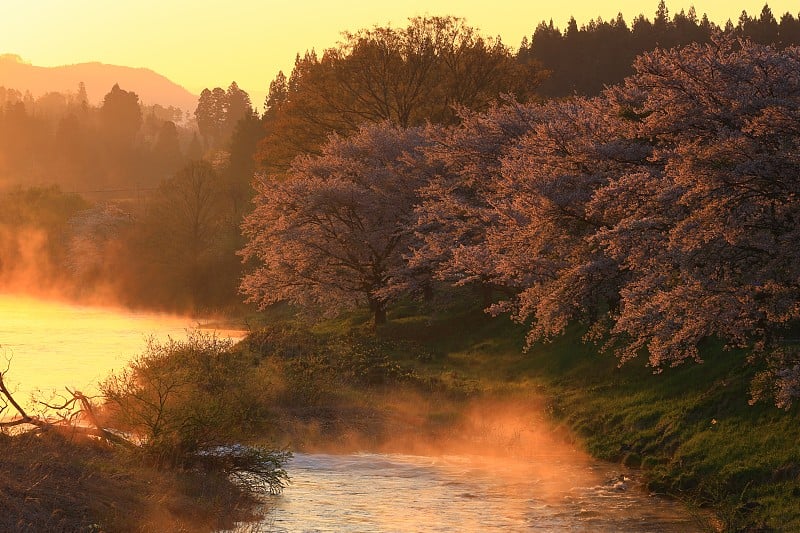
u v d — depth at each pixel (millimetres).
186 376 25172
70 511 14922
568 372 32281
